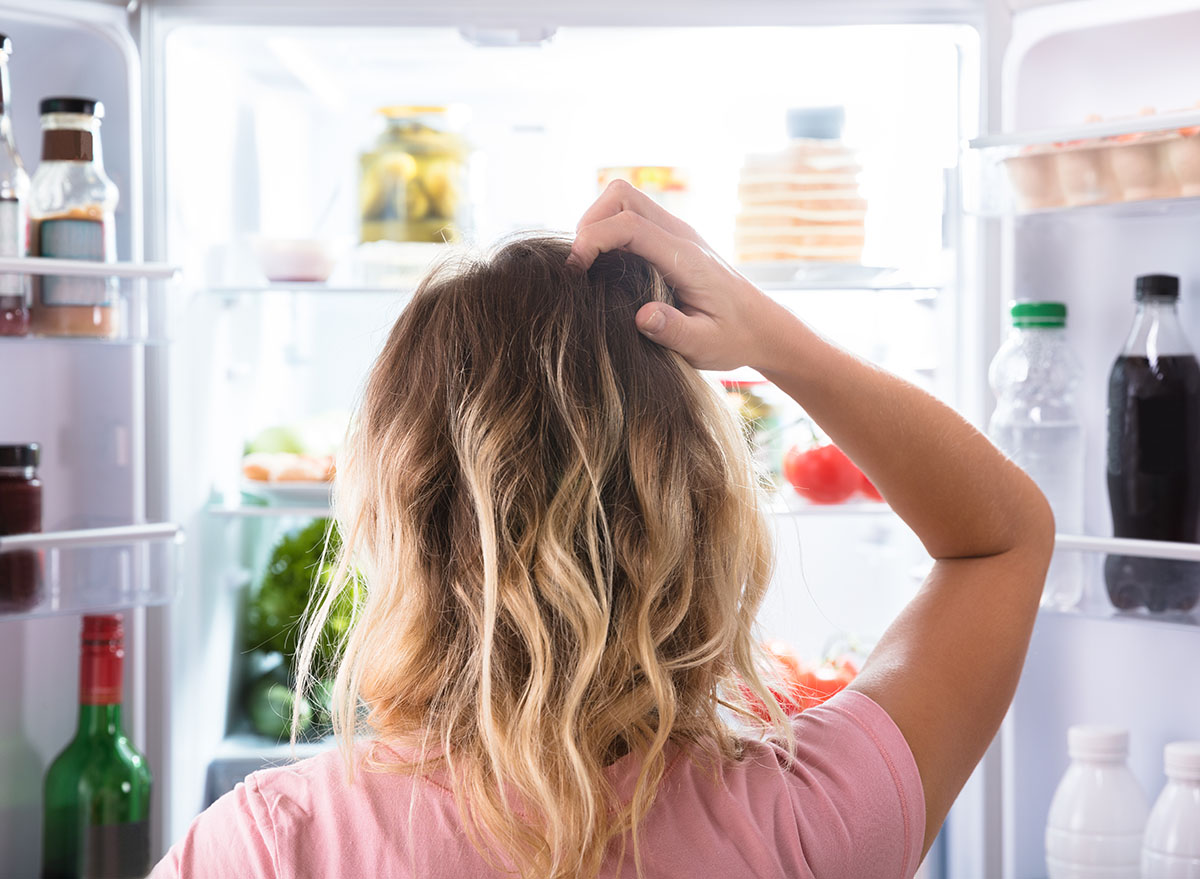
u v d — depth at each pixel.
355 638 0.61
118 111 1.44
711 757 0.58
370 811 0.54
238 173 1.77
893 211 1.73
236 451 1.81
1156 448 1.29
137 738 1.49
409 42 1.61
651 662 0.57
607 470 0.60
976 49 1.49
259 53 1.62
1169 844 1.30
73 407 1.47
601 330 0.61
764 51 1.62
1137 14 1.33
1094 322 1.45
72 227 1.31
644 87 1.82
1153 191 1.23
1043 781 1.50
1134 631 1.45
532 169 1.88
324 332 2.00
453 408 0.59
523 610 0.56
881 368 0.71
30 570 1.31
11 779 1.47
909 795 0.58
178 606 1.55
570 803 0.53
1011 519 0.70
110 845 1.40
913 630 0.67
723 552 0.62
